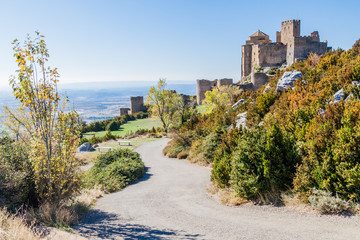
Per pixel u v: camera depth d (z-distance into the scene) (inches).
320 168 259.0
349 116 294.5
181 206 326.6
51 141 304.8
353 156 243.4
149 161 915.4
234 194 329.1
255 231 214.8
